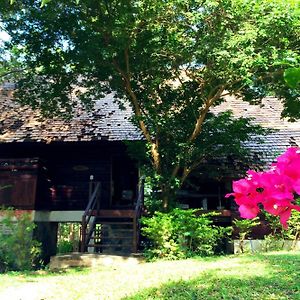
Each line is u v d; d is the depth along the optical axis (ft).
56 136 43.83
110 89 38.91
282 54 27.99
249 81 28.63
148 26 32.04
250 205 5.89
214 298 15.34
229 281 18.49
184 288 17.34
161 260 29.96
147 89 36.19
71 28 32.37
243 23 29.19
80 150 47.14
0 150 46.80
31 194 41.32
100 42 31.86
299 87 6.27
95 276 22.90
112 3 31.01
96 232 43.45
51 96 38.63
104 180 46.60
